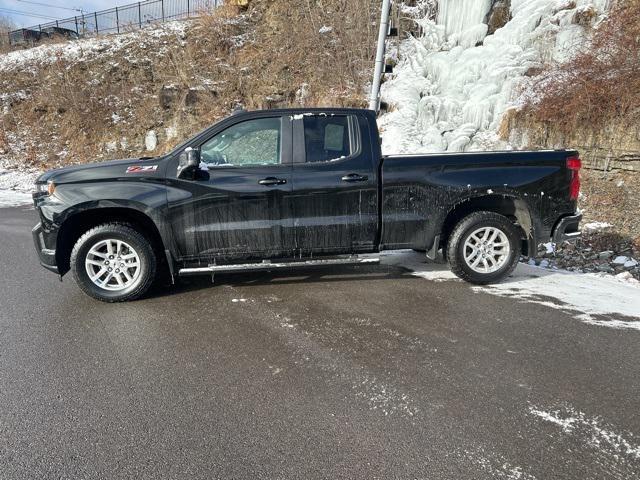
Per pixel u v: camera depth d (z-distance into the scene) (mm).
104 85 18219
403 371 2994
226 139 4371
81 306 4250
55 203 4125
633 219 6941
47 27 27234
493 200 4727
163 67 17953
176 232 4273
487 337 3488
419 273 5180
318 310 4082
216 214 4293
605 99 7906
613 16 9000
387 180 4441
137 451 2252
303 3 17469
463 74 11812
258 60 16875
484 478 2039
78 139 17672
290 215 4375
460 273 4703
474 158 4566
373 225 4500
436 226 4582
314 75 15680
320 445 2281
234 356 3234
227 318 3920
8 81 19766
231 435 2369
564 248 6426
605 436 2324
